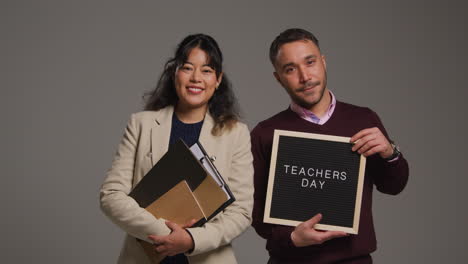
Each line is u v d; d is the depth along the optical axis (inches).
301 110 80.2
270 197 74.9
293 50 76.6
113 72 145.0
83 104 143.8
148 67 145.6
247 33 146.1
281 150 75.6
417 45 143.3
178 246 64.6
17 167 140.3
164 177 65.1
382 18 143.9
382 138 73.0
